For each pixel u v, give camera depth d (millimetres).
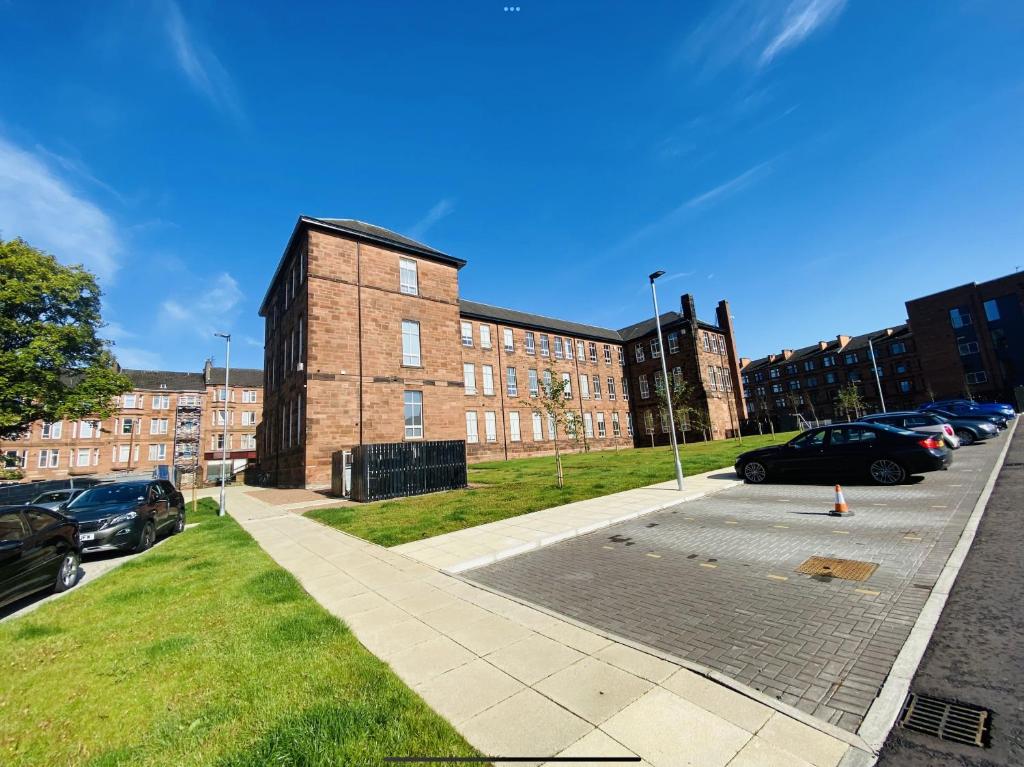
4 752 2840
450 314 27812
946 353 48281
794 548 6684
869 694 3107
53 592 7227
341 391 22953
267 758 2570
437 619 4816
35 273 24781
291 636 4340
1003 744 2535
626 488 13219
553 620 4668
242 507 17562
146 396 56375
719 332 45875
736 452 22438
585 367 45938
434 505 12711
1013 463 12641
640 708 3025
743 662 3641
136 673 3793
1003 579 4898
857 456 11469
